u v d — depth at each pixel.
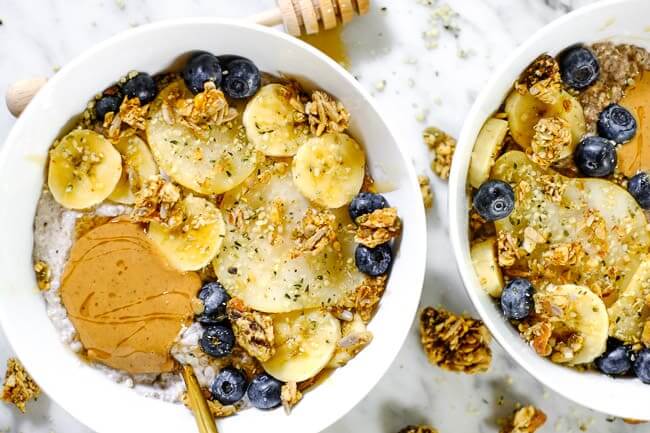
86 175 0.50
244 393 0.51
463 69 0.56
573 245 0.50
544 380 0.50
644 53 0.51
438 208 0.56
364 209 0.50
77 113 0.50
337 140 0.50
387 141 0.50
